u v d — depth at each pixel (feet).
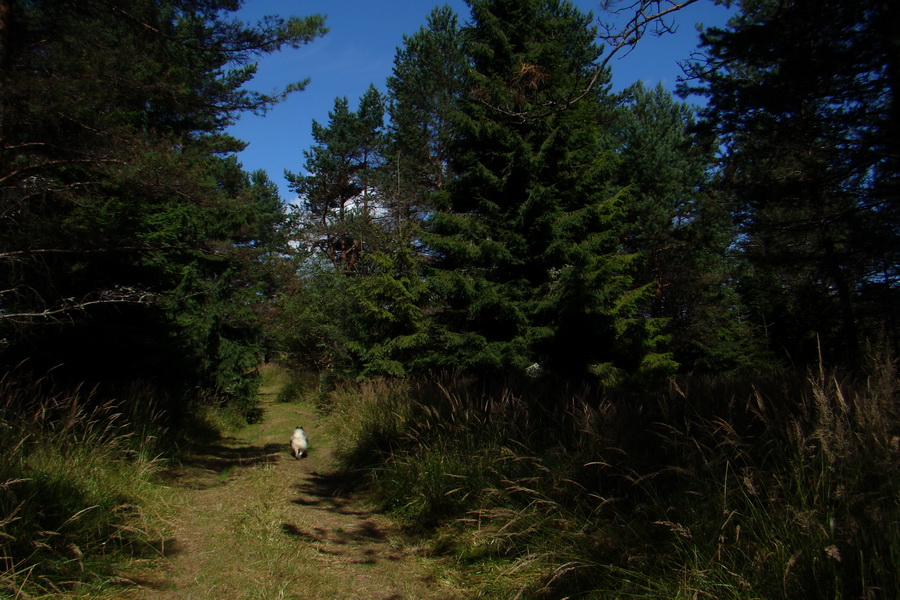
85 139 21.07
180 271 35.55
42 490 12.94
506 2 34.32
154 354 28.96
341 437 28.60
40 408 18.17
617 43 12.42
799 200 33.17
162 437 23.04
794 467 9.91
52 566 11.07
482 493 15.35
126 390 24.68
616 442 14.05
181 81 26.07
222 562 12.98
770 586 8.25
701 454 11.69
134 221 26.45
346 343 42.27
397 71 83.05
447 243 33.55
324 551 14.05
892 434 9.26
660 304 64.85
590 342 33.17
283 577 12.22
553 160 32.78
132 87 23.25
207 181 31.32
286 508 17.61
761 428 13.14
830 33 22.63
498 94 16.40
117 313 26.96
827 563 7.88
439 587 11.95
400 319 38.70
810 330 41.04
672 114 71.15
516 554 12.62
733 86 31.12
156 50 24.73
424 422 21.76
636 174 64.03
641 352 42.65
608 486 13.17
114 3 23.31
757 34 25.36
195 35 24.63
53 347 23.75
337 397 39.01
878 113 27.27
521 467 15.61
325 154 93.15
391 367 38.06
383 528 16.22
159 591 11.24
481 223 33.99
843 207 33.47
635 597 9.54
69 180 24.75
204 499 18.24
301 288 66.39
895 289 31.78
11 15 20.86
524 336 33.01
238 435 34.24
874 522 7.95
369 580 12.28
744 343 58.13
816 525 8.34
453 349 34.58
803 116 29.27
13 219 20.25
